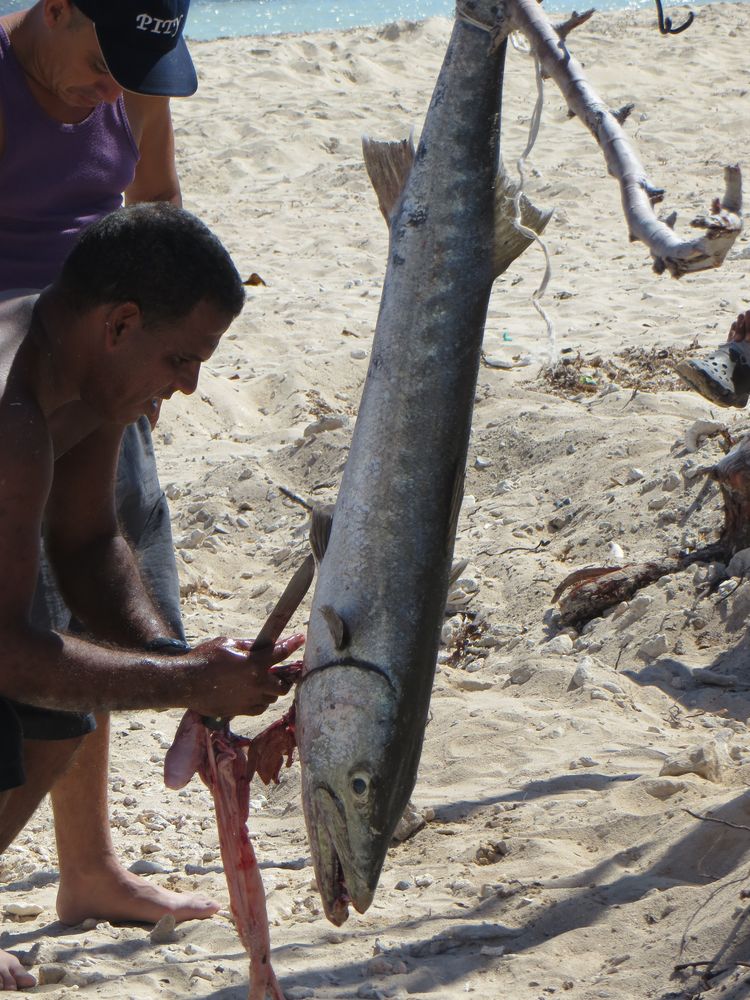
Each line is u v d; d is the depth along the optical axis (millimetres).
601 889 12961
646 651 18953
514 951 12266
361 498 9789
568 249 44188
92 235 10078
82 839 13867
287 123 60531
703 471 20484
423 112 62000
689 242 8648
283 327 38094
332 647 9719
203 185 54906
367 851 9734
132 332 10062
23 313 10359
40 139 12930
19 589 9703
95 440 11680
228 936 13391
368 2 109000
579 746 16641
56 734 11461
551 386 30453
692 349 32094
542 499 24656
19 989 12438
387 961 12250
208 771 10727
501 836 14688
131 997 12000
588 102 9469
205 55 73750
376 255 45625
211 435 32000
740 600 19094
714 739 15688
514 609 21312
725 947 11438
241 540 26453
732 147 53531
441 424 9750
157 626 12023
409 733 9742
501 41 9617
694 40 69812
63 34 12414
